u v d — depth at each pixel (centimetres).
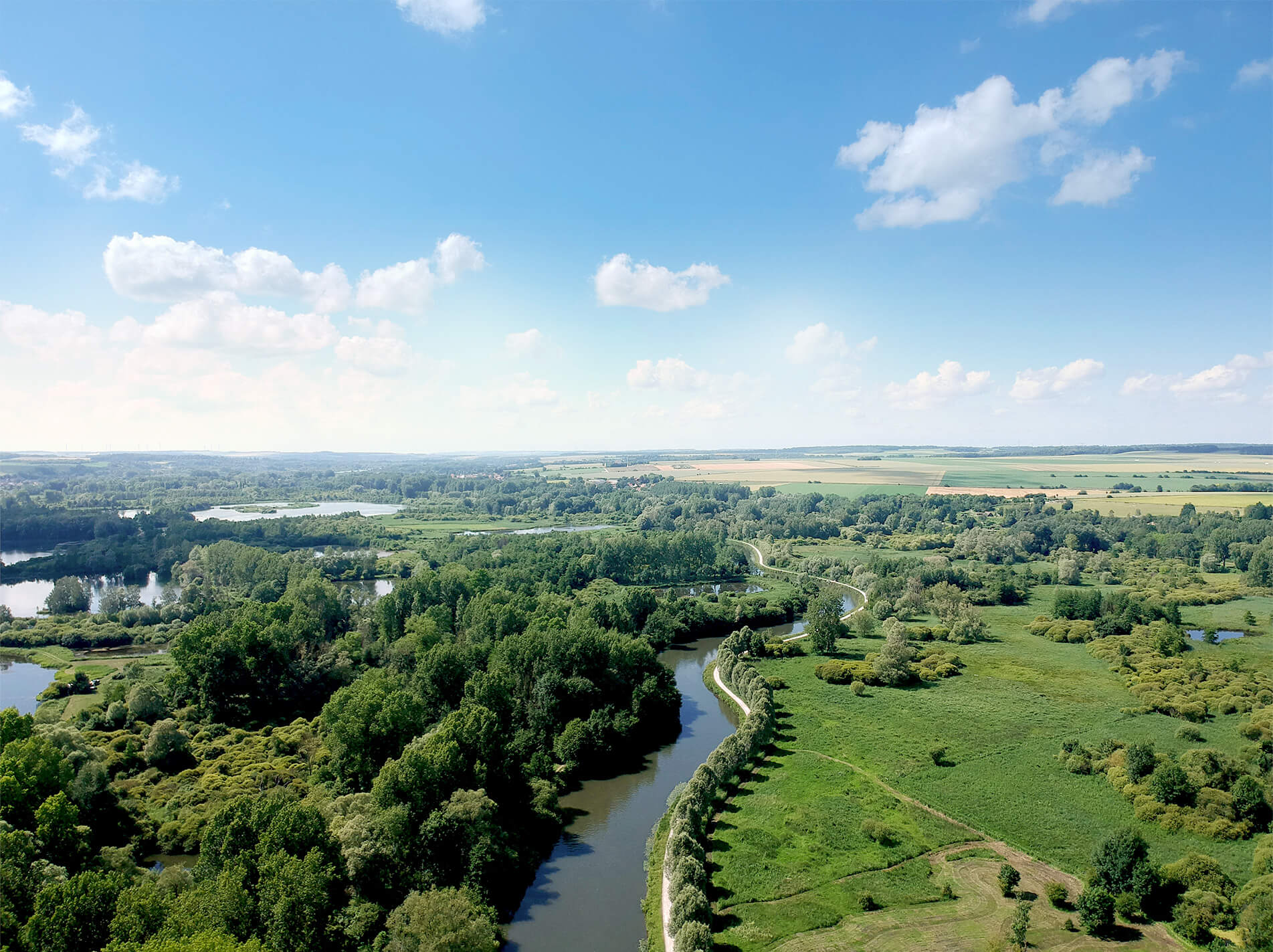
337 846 7394
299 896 6338
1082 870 7875
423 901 6606
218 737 11556
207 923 5809
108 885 5988
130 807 9219
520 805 9462
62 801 7600
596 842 9138
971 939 6788
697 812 8938
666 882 7981
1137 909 6950
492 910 7412
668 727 12850
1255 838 8244
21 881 6431
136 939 5484
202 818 8906
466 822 8012
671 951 6862
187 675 12394
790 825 9006
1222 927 6644
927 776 10306
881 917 7169
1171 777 8994
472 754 9281
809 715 12925
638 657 13175
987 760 10800
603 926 7500
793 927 7044
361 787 9594
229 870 6575
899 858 8219
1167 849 8175
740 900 7531
